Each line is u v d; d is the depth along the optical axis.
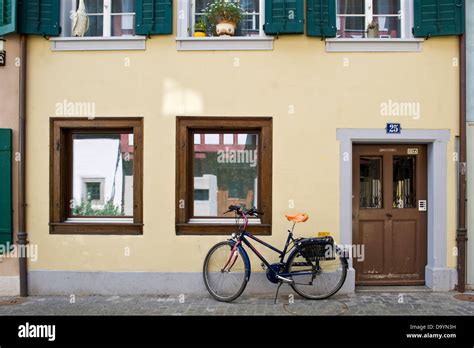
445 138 5.27
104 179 5.58
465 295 5.12
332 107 5.30
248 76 5.32
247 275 4.92
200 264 5.29
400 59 5.30
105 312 4.69
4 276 5.36
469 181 5.36
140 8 5.33
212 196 5.53
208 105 5.34
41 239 5.36
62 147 5.44
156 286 5.30
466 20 5.35
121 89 5.36
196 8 5.73
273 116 5.31
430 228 5.43
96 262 5.34
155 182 5.34
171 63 5.35
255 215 5.39
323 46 5.31
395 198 5.59
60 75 5.38
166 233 5.32
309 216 5.29
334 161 5.29
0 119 5.39
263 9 5.54
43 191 5.38
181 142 5.35
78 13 5.51
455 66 5.28
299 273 4.96
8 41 5.39
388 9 5.66
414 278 5.55
